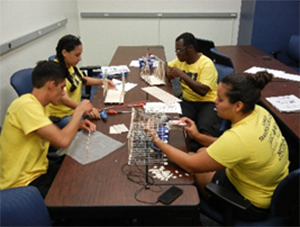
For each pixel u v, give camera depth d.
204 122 2.22
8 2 2.23
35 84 1.30
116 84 2.29
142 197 1.08
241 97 1.14
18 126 1.27
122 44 4.75
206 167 1.16
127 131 1.55
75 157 1.32
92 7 4.48
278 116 1.83
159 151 1.35
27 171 1.35
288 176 1.08
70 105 1.95
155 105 1.86
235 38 4.79
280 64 2.93
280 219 1.29
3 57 2.16
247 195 1.27
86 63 4.88
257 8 3.94
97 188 1.13
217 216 1.35
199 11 4.57
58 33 3.58
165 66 2.51
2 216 0.93
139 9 4.52
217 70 2.59
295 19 3.94
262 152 1.15
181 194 1.10
